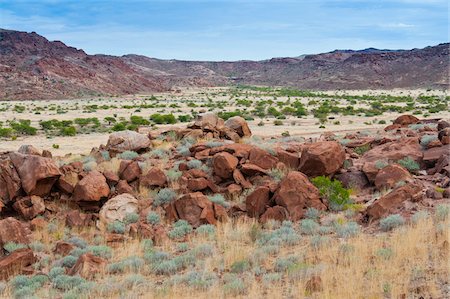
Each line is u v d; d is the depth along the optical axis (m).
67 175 18.30
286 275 10.48
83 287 11.09
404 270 9.52
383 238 11.84
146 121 82.00
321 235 13.32
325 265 10.38
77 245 14.77
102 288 10.87
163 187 18.47
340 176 17.66
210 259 12.32
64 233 15.98
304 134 50.47
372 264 10.20
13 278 12.59
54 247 14.88
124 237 15.03
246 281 10.35
